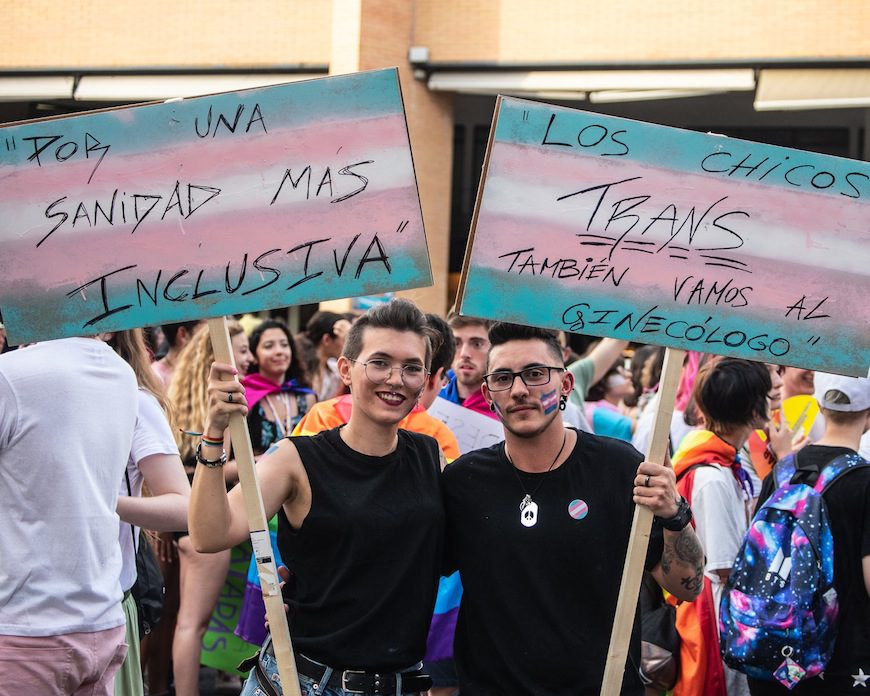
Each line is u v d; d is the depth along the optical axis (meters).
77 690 3.46
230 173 3.32
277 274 3.32
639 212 3.39
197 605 5.41
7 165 3.31
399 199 3.33
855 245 3.44
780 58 14.31
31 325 3.31
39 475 3.39
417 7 15.62
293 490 3.35
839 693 3.92
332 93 3.32
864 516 3.92
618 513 3.32
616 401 7.66
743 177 3.42
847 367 3.43
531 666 3.24
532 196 3.36
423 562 3.34
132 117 3.31
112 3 16.83
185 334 6.61
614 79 14.98
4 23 17.25
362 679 3.24
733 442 4.78
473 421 4.98
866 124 17.17
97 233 3.32
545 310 3.36
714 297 3.40
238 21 16.30
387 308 3.41
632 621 3.18
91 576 3.45
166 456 3.93
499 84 15.38
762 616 3.93
